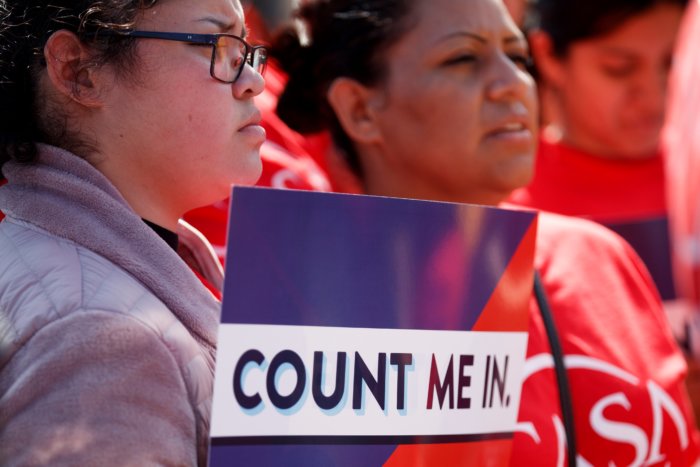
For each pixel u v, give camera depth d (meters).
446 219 2.90
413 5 4.20
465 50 4.12
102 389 2.45
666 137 6.31
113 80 2.84
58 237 2.74
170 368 2.57
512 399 3.11
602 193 6.28
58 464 2.38
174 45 2.84
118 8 2.81
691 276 5.79
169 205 2.99
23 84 2.89
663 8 5.99
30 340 2.51
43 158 2.85
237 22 3.00
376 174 4.41
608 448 3.90
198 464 2.66
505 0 5.50
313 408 2.68
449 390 2.91
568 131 6.41
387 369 2.79
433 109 4.13
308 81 4.53
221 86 2.89
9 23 2.89
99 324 2.50
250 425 2.59
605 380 3.96
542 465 3.68
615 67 6.12
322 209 2.70
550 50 6.34
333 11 4.41
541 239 4.31
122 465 2.42
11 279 2.67
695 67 5.96
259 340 2.61
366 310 2.76
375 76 4.27
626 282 4.39
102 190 2.81
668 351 4.27
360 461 2.74
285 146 5.09
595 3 5.97
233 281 2.59
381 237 2.79
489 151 4.10
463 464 2.95
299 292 2.66
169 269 2.80
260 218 2.62
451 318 2.91
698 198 5.71
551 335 3.93
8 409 2.46
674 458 4.04
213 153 2.90
